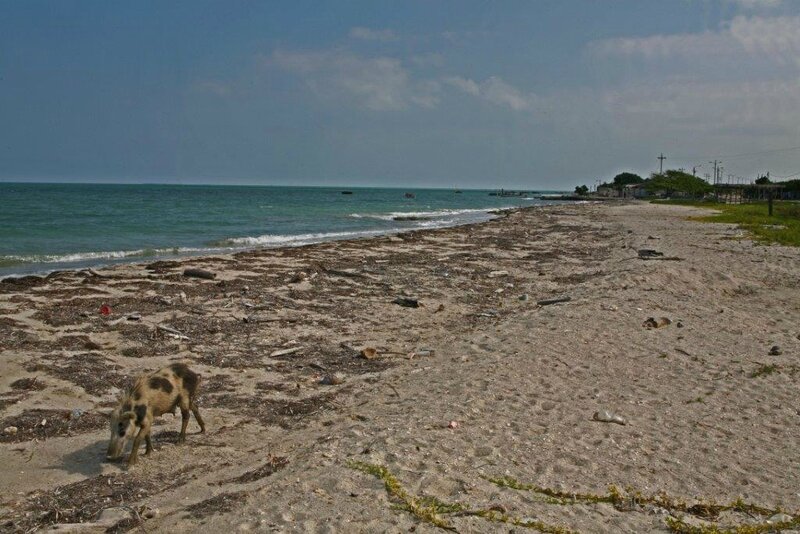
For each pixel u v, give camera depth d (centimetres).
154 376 713
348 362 1098
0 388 895
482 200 13275
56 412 821
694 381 952
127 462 682
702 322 1319
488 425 768
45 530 534
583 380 948
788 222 4281
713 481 640
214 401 890
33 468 666
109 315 1342
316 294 1675
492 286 1900
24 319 1282
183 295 1556
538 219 5241
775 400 880
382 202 10775
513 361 1034
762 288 1769
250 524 533
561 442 723
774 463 685
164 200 8944
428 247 2934
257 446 741
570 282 1962
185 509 572
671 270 1880
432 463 654
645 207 7519
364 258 2447
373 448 687
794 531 536
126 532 532
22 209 5500
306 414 853
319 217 5762
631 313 1369
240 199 10456
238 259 2270
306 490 592
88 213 5144
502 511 557
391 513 550
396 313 1494
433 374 998
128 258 2488
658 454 700
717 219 4756
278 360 1101
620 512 568
